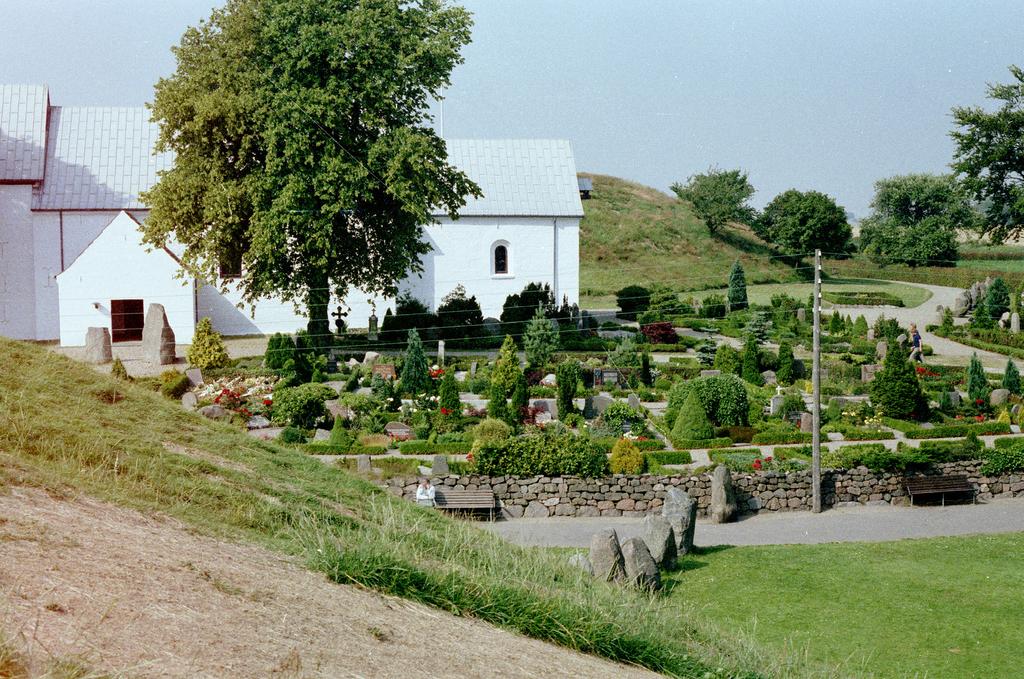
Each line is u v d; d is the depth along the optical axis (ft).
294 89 149.18
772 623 63.72
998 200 255.50
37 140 185.26
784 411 127.34
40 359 48.08
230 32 150.82
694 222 329.72
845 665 53.06
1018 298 207.31
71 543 28.40
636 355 155.02
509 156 214.48
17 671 20.25
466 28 160.45
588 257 301.63
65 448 37.78
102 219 183.11
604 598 44.01
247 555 34.01
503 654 32.27
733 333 197.26
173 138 168.35
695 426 115.85
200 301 182.19
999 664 57.26
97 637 23.04
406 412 123.13
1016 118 242.37
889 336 188.34
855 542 86.07
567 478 96.17
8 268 181.27
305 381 142.51
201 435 49.06
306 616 29.45
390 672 27.04
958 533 90.53
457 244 203.31
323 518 42.32
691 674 38.52
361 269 164.04
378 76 152.35
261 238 144.87
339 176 149.07
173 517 35.53
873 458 100.32
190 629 25.36
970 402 134.92
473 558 45.01
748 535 90.38
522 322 188.75
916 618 64.39
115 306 170.40
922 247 316.81
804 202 308.40
